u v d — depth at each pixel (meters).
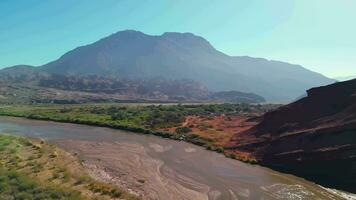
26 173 36.84
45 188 31.25
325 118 50.78
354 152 41.06
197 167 46.53
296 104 58.41
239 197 35.62
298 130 51.91
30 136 69.38
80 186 34.16
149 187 37.94
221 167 46.78
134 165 46.88
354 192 37.16
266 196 35.91
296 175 43.66
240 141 58.91
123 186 37.56
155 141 65.12
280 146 50.31
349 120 45.94
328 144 44.78
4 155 45.03
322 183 40.38
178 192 36.78
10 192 29.66
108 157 51.16
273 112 60.28
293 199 35.03
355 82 53.09
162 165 47.25
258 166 47.97
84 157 50.56
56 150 52.50
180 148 58.69
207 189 37.91
